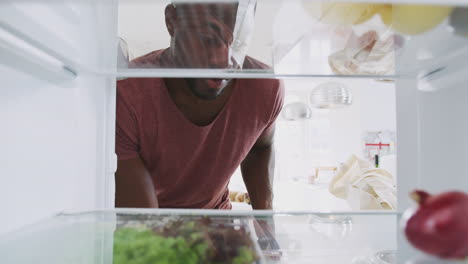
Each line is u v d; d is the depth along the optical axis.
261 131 1.23
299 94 6.50
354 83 5.63
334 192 2.59
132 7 0.51
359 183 2.22
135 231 0.50
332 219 0.60
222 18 0.51
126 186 1.07
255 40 0.56
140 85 1.01
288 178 6.18
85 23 0.63
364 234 0.54
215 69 0.67
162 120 1.05
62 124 0.63
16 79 0.50
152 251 0.44
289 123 6.34
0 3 0.36
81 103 0.70
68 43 0.53
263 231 0.54
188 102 1.03
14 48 0.45
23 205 0.52
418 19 0.47
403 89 0.75
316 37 0.55
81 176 0.71
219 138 1.13
